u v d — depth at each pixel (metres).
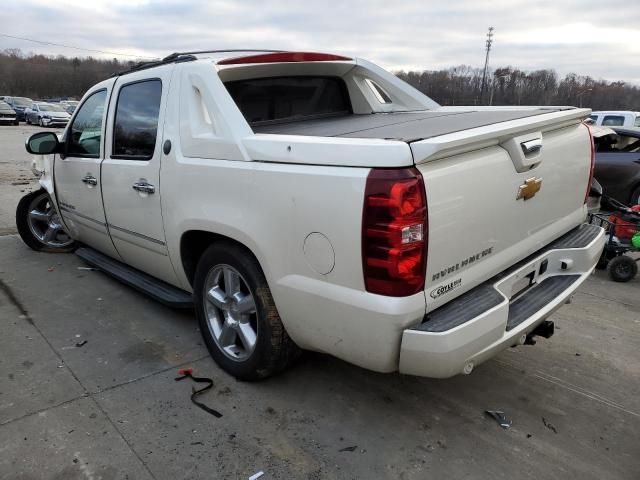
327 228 2.32
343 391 3.14
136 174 3.55
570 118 3.09
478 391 3.18
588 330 4.08
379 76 4.09
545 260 3.06
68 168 4.56
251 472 2.46
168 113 3.29
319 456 2.58
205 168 2.94
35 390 3.09
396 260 2.14
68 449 2.59
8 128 30.28
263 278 2.85
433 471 2.49
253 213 2.68
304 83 3.81
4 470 2.45
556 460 2.59
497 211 2.57
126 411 2.90
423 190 2.14
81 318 4.11
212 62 3.14
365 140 2.27
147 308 4.30
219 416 2.88
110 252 4.51
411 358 2.25
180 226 3.22
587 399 3.12
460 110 3.88
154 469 2.47
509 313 2.74
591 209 6.05
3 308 4.29
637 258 5.79
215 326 3.32
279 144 2.53
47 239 5.80
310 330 2.59
